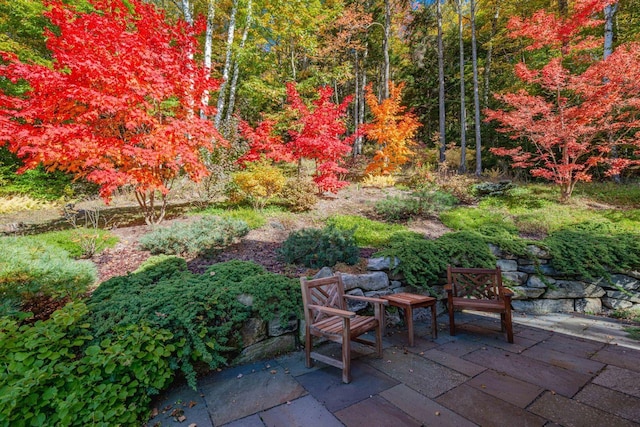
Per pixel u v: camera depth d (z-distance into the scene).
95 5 5.44
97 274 4.07
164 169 6.13
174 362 2.56
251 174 7.32
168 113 6.11
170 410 2.32
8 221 7.21
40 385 2.03
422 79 20.58
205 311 2.88
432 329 3.72
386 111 11.42
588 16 9.46
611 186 9.29
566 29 9.58
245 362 3.05
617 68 6.89
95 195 9.95
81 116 4.73
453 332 3.80
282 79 15.82
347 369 2.64
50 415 2.02
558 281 4.93
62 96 4.69
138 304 2.81
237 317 2.95
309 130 9.46
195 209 7.42
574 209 7.55
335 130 9.74
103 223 6.48
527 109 8.13
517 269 5.09
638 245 4.76
